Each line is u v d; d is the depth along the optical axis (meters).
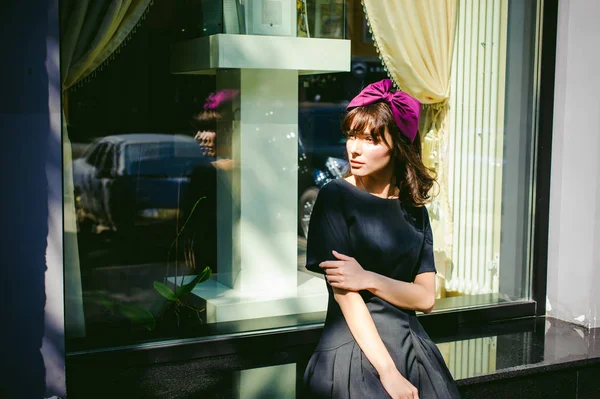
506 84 4.50
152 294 3.74
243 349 3.91
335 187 2.26
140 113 3.62
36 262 2.95
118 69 3.53
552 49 4.52
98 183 3.55
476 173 4.48
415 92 4.23
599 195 4.37
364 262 2.23
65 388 3.04
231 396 3.24
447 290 4.47
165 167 3.72
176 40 3.66
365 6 4.07
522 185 4.62
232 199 3.92
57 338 3.00
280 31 3.91
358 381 2.12
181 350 3.75
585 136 4.43
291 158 4.05
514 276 4.65
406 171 2.27
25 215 2.93
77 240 3.53
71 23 3.38
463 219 4.48
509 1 4.45
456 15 4.30
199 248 3.85
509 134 4.54
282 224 4.07
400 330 2.21
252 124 3.94
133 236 3.66
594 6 4.33
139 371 3.58
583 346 4.04
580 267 4.47
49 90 2.92
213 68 3.78
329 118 4.10
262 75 3.92
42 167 2.94
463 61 4.37
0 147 2.88
